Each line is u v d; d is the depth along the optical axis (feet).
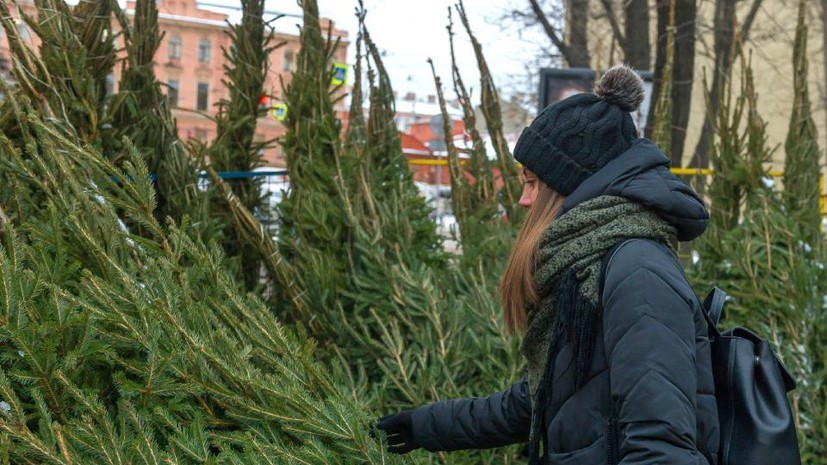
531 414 6.84
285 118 12.80
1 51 11.33
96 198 8.46
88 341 6.66
